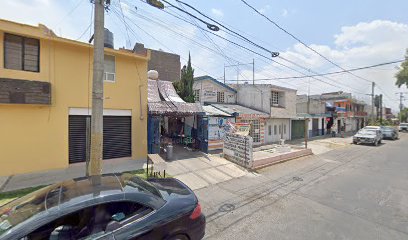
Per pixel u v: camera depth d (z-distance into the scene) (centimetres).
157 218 319
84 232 278
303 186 796
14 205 314
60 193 314
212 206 602
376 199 675
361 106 4109
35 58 860
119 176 391
